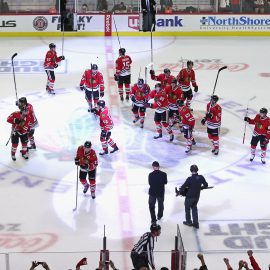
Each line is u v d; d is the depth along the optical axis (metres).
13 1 26.78
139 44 26.12
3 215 13.91
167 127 17.44
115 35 27.05
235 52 25.33
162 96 17.14
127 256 12.01
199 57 24.67
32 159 16.44
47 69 20.58
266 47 26.02
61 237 13.12
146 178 15.56
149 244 11.17
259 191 14.98
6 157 16.53
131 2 26.98
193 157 16.62
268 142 16.39
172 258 11.16
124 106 19.89
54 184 15.27
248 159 16.55
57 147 17.11
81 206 14.30
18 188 15.06
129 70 20.02
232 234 13.21
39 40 26.52
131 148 17.09
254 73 23.00
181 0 27.05
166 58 24.50
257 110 19.70
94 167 14.30
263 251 12.11
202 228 13.43
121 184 15.26
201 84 21.84
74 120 18.83
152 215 13.47
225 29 27.20
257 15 27.06
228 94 20.97
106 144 16.56
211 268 11.86
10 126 18.34
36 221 13.70
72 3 26.75
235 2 27.03
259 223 13.64
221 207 14.27
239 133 18.09
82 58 24.44
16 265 11.52
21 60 24.14
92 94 19.12
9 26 26.88
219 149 17.08
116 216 13.91
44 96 20.67
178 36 27.12
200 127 18.44
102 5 26.98
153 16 26.53
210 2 27.08
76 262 11.66
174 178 15.53
